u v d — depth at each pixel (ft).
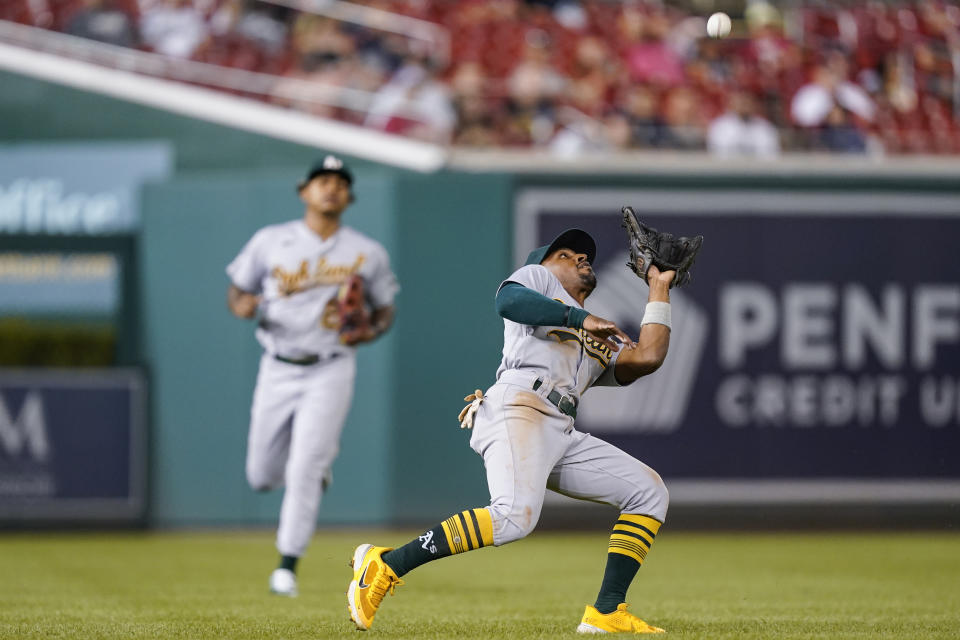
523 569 96.58
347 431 130.41
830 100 170.71
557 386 47.32
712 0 180.96
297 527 75.15
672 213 132.16
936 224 134.21
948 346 133.90
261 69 174.50
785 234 132.77
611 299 130.52
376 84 172.04
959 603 70.54
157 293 133.18
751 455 131.75
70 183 161.48
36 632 53.16
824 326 132.87
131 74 162.81
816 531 132.36
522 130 165.78
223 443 130.82
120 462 128.98
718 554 110.32
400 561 47.09
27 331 132.67
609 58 177.06
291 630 53.42
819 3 180.65
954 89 179.32
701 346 131.64
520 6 182.50
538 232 131.75
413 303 130.11
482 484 130.31
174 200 133.49
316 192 77.87
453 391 130.41
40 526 127.54
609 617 49.34
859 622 57.82
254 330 130.62
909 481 132.98
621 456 49.08
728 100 172.65
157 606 67.31
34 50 168.04
